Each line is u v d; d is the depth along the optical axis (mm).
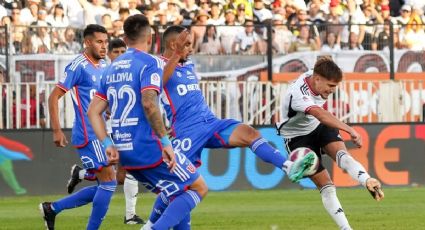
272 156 17562
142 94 15836
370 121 36688
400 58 37531
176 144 18328
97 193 20953
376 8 46031
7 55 33562
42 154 33281
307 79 19031
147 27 16422
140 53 16203
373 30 37344
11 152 32906
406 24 37688
